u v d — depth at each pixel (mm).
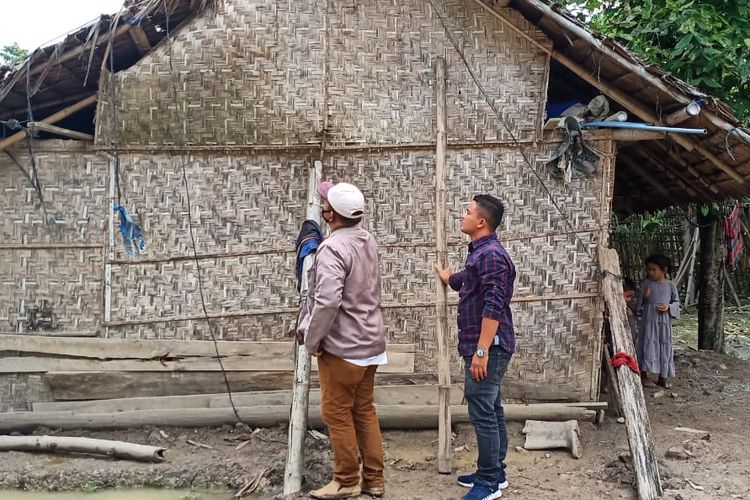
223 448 4586
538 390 4953
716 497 3725
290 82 4859
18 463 4367
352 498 3711
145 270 4887
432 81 4902
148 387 4914
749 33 6824
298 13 4848
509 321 3754
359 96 4887
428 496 3773
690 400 5984
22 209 4867
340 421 3635
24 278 4863
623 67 4504
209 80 4832
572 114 4984
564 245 4957
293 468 3902
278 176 4906
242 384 4938
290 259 4914
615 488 3918
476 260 3674
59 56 4418
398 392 4891
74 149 4848
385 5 4875
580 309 4957
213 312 4906
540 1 4457
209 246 4902
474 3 4879
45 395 4883
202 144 4855
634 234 13703
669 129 4648
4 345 4828
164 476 4215
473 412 3682
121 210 4820
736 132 4477
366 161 4910
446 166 4906
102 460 4418
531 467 4262
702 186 6566
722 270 8148
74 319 4875
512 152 4941
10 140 4738
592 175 4953
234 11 4812
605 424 4965
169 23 4797
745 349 9484
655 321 6266
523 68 4918
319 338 3422
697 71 6617
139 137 4844
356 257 3596
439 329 4305
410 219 4914
